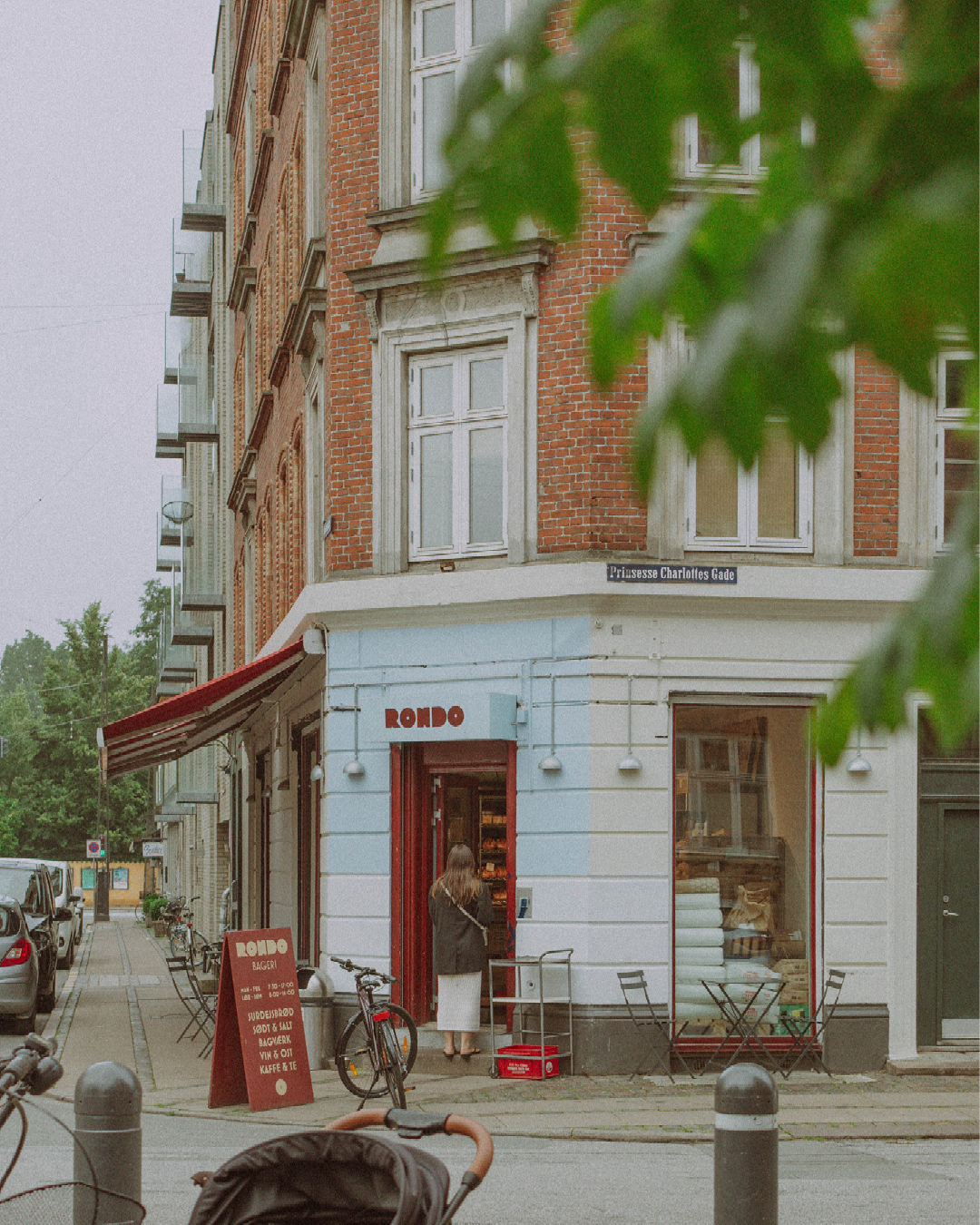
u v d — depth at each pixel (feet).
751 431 3.68
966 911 47.98
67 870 112.37
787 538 47.44
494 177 3.98
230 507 95.55
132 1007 71.82
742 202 3.84
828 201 3.63
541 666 46.78
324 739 51.24
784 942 46.73
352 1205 13.58
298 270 65.00
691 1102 40.19
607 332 3.93
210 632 120.78
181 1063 50.39
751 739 46.93
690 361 3.80
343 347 51.60
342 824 49.88
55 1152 32.55
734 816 46.65
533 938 46.06
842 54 3.74
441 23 50.78
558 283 47.47
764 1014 46.11
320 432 57.36
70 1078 47.03
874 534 47.44
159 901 166.40
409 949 48.93
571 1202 28.12
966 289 3.35
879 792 47.06
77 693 266.16
